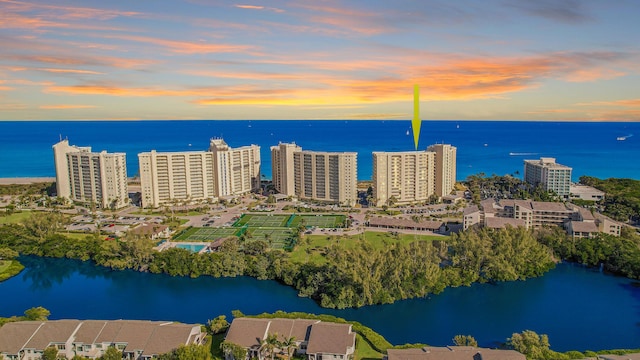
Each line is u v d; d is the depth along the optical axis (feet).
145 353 469.57
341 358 476.54
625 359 457.27
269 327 514.27
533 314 617.21
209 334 537.65
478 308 637.30
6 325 504.43
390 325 590.55
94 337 495.00
